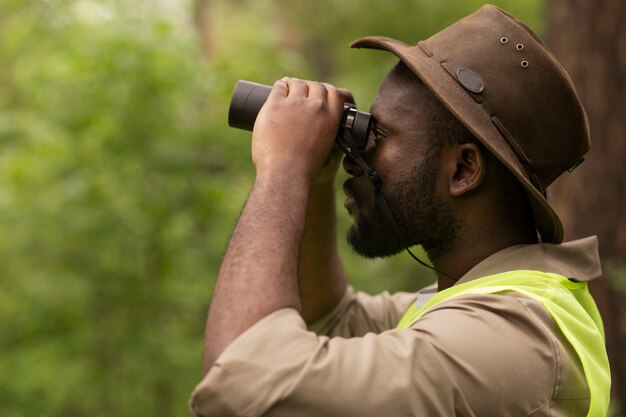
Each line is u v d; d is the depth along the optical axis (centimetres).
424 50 223
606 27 585
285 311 176
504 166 224
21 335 753
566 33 596
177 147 700
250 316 174
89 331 738
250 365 169
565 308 207
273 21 1415
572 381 194
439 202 225
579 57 591
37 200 710
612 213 586
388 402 171
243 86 237
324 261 275
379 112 230
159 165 696
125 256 712
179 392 759
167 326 756
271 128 205
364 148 226
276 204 190
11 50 793
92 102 680
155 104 683
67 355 733
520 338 188
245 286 178
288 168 198
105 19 710
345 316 282
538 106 218
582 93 591
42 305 728
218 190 699
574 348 197
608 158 584
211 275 729
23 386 742
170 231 706
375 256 238
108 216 692
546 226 225
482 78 216
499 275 214
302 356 171
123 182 691
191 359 744
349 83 1316
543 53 219
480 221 227
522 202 229
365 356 175
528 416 186
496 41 220
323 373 170
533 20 1291
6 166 713
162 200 694
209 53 1118
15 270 743
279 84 215
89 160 698
